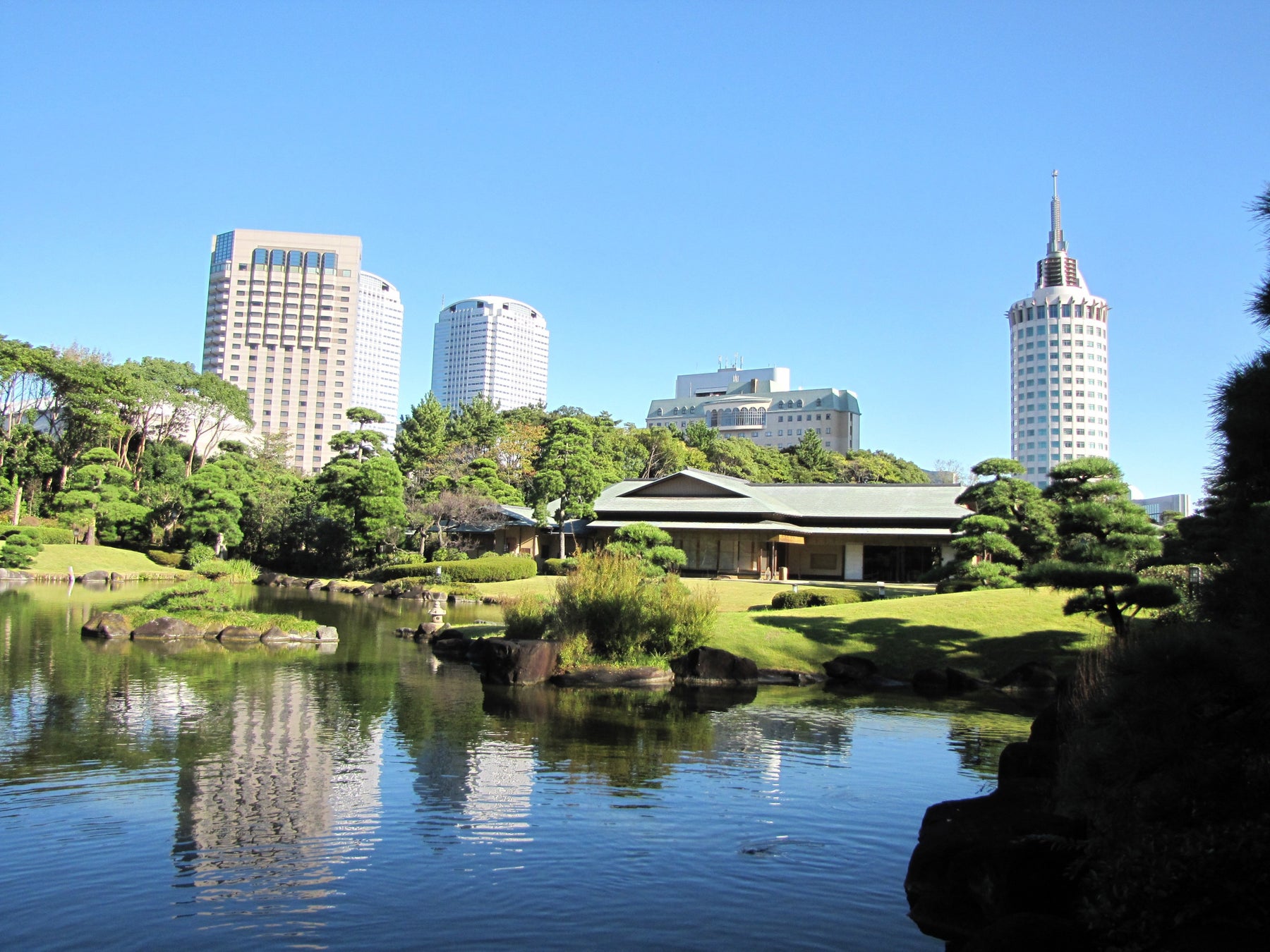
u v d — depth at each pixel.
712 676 24.69
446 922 8.67
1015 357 190.88
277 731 16.81
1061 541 35.41
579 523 65.19
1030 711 20.89
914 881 8.90
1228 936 5.83
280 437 107.31
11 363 69.31
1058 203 196.50
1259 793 5.98
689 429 117.75
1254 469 8.58
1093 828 7.67
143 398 78.06
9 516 69.06
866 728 18.38
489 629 31.20
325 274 162.12
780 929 8.59
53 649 26.52
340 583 57.47
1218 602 6.80
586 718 18.98
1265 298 7.77
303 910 8.91
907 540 58.84
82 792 12.71
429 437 90.94
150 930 8.42
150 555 66.06
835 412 198.00
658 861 10.37
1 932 8.38
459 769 14.34
